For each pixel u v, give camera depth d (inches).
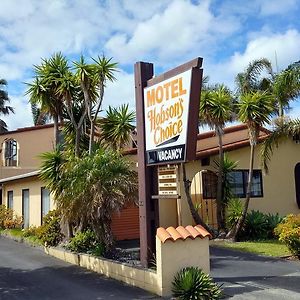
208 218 668.7
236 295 320.8
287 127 629.6
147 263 359.9
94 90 536.4
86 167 450.9
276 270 413.4
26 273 432.5
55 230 557.3
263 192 730.2
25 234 669.9
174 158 332.8
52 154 507.5
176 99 335.0
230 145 701.3
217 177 667.4
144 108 378.0
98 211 434.0
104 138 561.9
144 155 374.3
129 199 445.4
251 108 571.2
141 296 327.6
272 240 612.7
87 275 414.6
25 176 759.1
